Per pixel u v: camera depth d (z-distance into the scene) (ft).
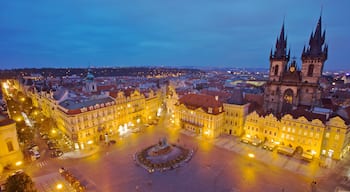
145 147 267.39
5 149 210.18
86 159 237.25
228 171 210.79
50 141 280.92
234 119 304.91
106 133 299.17
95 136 282.15
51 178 199.21
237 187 184.44
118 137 303.07
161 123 373.20
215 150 258.98
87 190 180.65
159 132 325.62
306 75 299.38
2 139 207.21
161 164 219.41
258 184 188.65
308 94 299.99
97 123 284.82
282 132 260.21
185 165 222.69
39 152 253.85
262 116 275.59
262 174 204.74
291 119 249.55
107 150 260.21
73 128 254.47
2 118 214.90
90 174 205.98
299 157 238.27
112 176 201.98
